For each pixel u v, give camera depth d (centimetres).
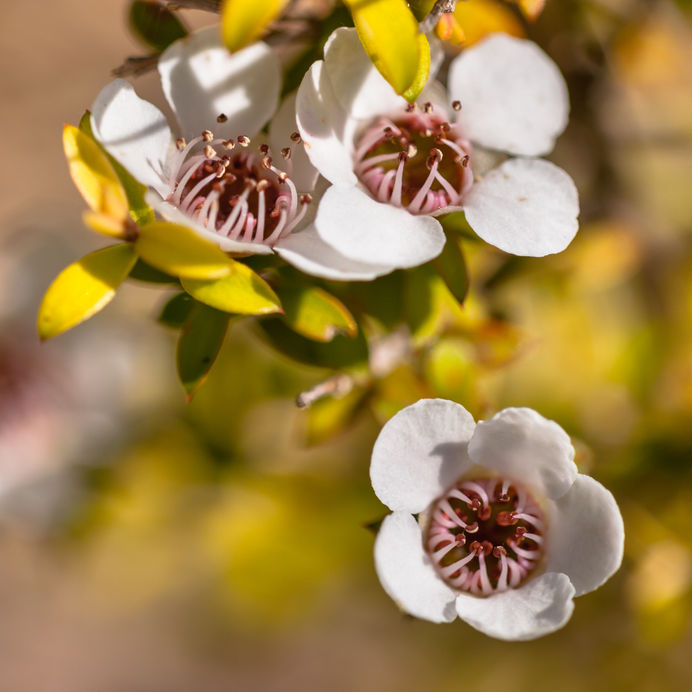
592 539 11
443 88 12
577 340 14
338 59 11
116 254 11
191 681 27
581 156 14
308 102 11
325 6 12
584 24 14
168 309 12
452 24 11
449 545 11
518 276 13
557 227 11
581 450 12
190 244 11
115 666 27
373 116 11
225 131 11
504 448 11
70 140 11
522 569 11
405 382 12
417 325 12
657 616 14
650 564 14
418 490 11
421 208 11
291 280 12
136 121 11
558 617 11
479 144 12
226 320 11
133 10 12
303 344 12
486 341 12
